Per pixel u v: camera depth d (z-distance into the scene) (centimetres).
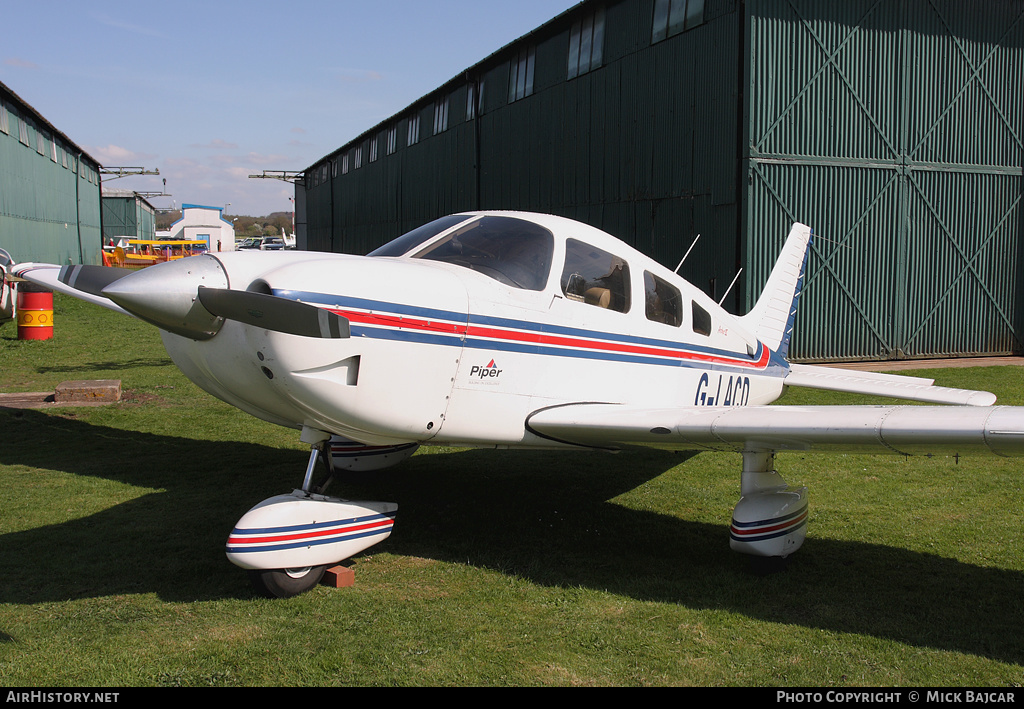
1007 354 1361
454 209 2239
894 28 1221
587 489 530
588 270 431
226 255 340
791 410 362
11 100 2458
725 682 271
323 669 275
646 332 459
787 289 654
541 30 1686
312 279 324
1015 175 1328
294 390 328
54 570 364
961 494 520
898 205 1252
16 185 2523
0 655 280
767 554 367
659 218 1350
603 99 1496
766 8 1137
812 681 273
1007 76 1305
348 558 382
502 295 384
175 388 871
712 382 521
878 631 313
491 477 561
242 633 302
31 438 640
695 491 527
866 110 1215
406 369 347
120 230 6544
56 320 1561
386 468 541
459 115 2180
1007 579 371
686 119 1270
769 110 1150
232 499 481
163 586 348
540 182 1744
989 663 287
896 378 602
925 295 1292
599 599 343
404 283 349
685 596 348
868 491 527
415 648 292
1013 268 1348
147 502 473
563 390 413
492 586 356
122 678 265
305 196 4778
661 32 1327
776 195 1166
